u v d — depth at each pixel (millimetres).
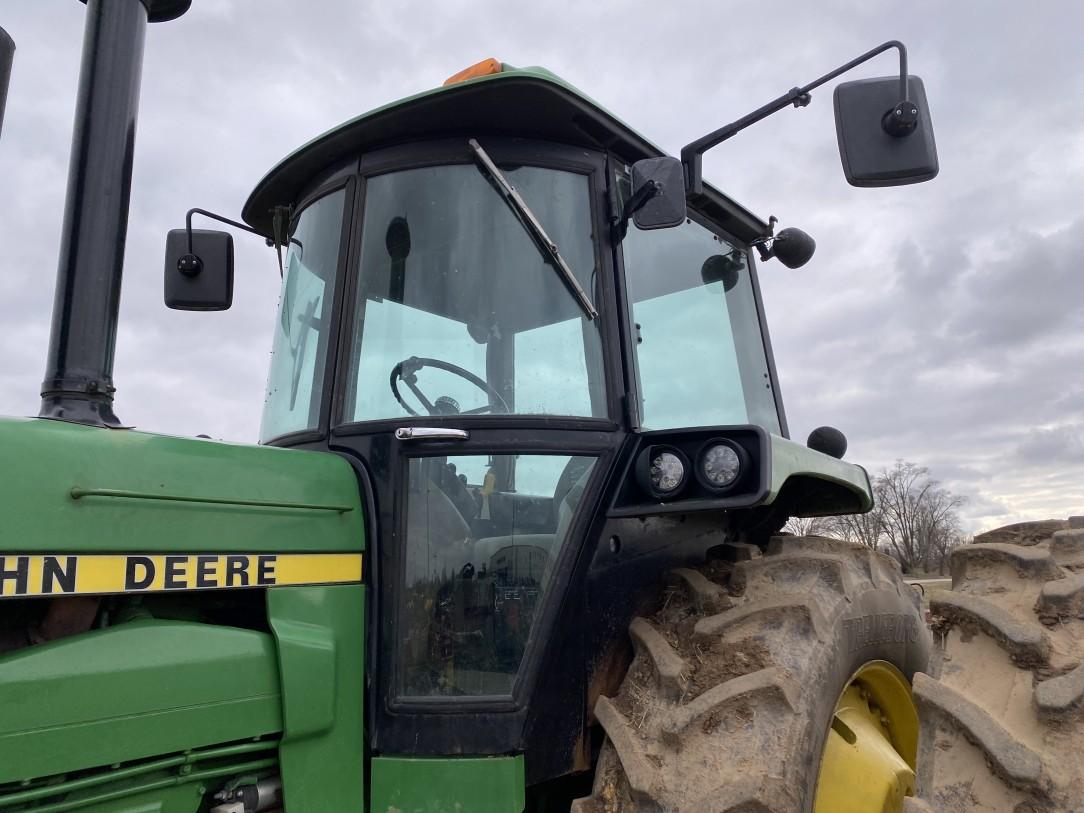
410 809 2227
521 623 2389
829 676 2451
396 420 2438
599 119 2650
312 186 2941
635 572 2670
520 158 2670
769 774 2141
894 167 2525
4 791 1704
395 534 2361
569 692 2430
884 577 3051
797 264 3744
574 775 2572
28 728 1718
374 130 2668
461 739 2273
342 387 2539
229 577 2123
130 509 1985
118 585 1942
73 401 2061
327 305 2684
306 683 2160
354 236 2660
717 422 3125
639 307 2834
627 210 2635
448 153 2654
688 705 2299
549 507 2473
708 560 2947
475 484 2430
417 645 2328
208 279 3129
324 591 2287
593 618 2510
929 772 2164
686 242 3260
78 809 1801
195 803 2004
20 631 1909
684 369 3010
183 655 1977
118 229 2172
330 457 2441
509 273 2578
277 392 2861
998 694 2213
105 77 2213
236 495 2170
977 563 2568
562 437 2482
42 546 1830
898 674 3016
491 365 2521
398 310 2580
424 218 2631
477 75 2658
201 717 1976
